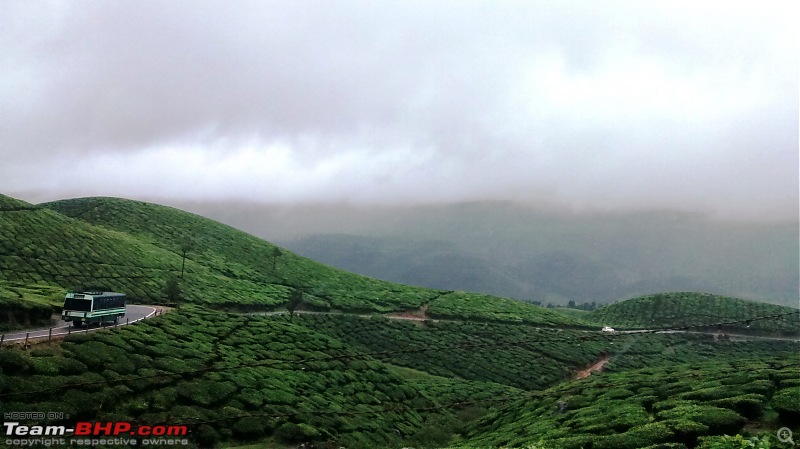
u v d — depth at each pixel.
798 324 159.88
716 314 174.50
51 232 126.62
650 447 41.16
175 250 174.25
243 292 143.88
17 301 61.59
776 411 46.56
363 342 121.19
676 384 60.78
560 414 60.72
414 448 62.19
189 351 63.66
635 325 173.75
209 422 51.62
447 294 190.62
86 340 56.34
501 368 115.69
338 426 61.03
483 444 58.38
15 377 45.88
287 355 76.25
